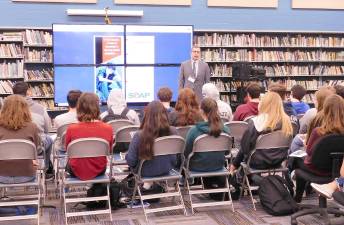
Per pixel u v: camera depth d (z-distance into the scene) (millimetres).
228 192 4480
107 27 8383
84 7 8805
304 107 5695
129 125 4984
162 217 4297
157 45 8641
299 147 4855
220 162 4418
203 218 4262
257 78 8523
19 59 8164
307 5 9852
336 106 3826
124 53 8508
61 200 4531
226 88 9164
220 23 9484
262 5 9625
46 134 5379
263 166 4410
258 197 4867
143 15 9094
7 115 3900
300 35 9445
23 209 4449
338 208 4293
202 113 4398
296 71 9430
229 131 4617
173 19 9250
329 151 3822
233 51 9117
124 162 4629
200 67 7523
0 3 8430
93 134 4133
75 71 8312
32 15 8594
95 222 4145
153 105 4094
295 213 4086
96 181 4070
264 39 9219
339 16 9961
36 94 8305
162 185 4781
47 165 5336
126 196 4656
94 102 4180
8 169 3844
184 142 4156
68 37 8211
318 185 3824
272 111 4301
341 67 9680
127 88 8586
